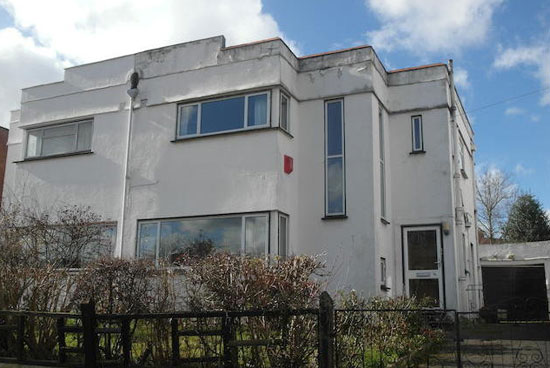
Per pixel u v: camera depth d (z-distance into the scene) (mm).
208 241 13477
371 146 13594
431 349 9664
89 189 15352
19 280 9102
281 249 13180
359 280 13125
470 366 8547
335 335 6711
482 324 14234
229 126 13852
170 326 7539
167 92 14773
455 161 15797
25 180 16359
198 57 14523
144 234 14320
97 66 15984
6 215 11672
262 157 13266
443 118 15211
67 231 12656
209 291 7602
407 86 15625
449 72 16250
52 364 8086
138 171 14719
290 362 6742
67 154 15844
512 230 37594
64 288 9195
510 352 9852
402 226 15070
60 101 16359
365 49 14078
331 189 13891
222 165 13688
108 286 8766
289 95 14055
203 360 7070
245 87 13742
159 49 15125
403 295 12180
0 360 8438
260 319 7023
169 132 14547
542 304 20688
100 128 15578
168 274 8453
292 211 13758
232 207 13375
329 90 14242
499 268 23109
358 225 13383
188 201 13922
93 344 7734
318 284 7406
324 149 14086
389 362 8188
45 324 8594
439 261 14547
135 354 7746
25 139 16812
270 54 13625
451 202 14789
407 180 15242
